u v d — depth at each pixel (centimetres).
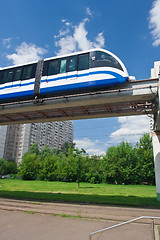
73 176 4222
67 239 519
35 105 1320
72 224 668
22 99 1338
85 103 1251
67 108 1426
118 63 1125
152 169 3606
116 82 1093
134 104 1305
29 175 4962
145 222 689
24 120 1723
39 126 9569
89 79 1139
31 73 1327
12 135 8644
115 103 1324
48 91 1230
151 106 1314
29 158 5072
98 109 1431
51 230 601
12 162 6888
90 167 4169
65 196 1573
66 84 1188
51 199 1359
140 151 3750
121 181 3747
